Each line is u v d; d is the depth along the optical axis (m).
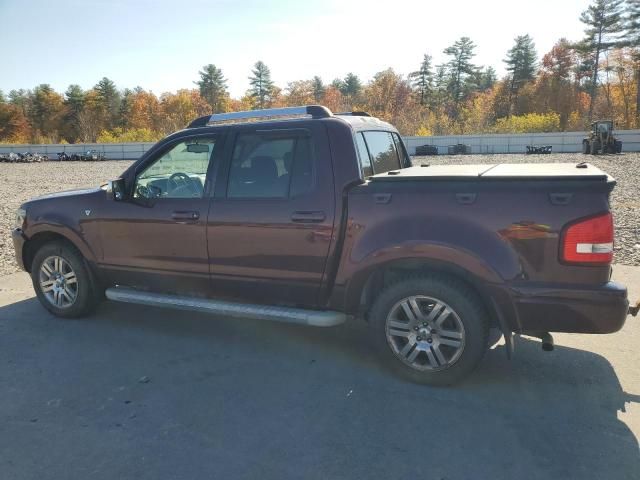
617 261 6.94
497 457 2.86
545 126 53.41
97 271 4.86
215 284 4.30
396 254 3.52
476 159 33.31
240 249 4.10
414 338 3.66
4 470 2.80
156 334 4.73
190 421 3.26
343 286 3.80
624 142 38.81
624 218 10.13
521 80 81.50
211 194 4.22
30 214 5.10
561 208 3.20
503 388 3.64
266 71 105.75
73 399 3.55
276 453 2.92
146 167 4.57
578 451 2.90
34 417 3.33
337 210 3.74
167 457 2.90
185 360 4.17
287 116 4.28
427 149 41.75
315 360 4.15
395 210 3.54
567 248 3.20
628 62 66.56
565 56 74.69
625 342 4.40
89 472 2.78
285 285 4.01
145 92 98.00
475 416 3.28
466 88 92.25
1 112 93.00
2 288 6.29
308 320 3.88
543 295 3.26
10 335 4.73
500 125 56.62
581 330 3.28
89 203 4.78
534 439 3.02
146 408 3.43
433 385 3.66
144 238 4.52
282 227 3.91
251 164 4.10
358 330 4.78
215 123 4.54
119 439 3.08
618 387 3.63
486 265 3.32
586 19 68.88
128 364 4.10
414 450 2.93
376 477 2.71
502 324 3.38
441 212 3.43
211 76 105.38
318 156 3.85
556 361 4.07
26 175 27.58
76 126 96.12
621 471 2.72
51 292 5.17
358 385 3.71
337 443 3.01
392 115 74.25
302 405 3.44
